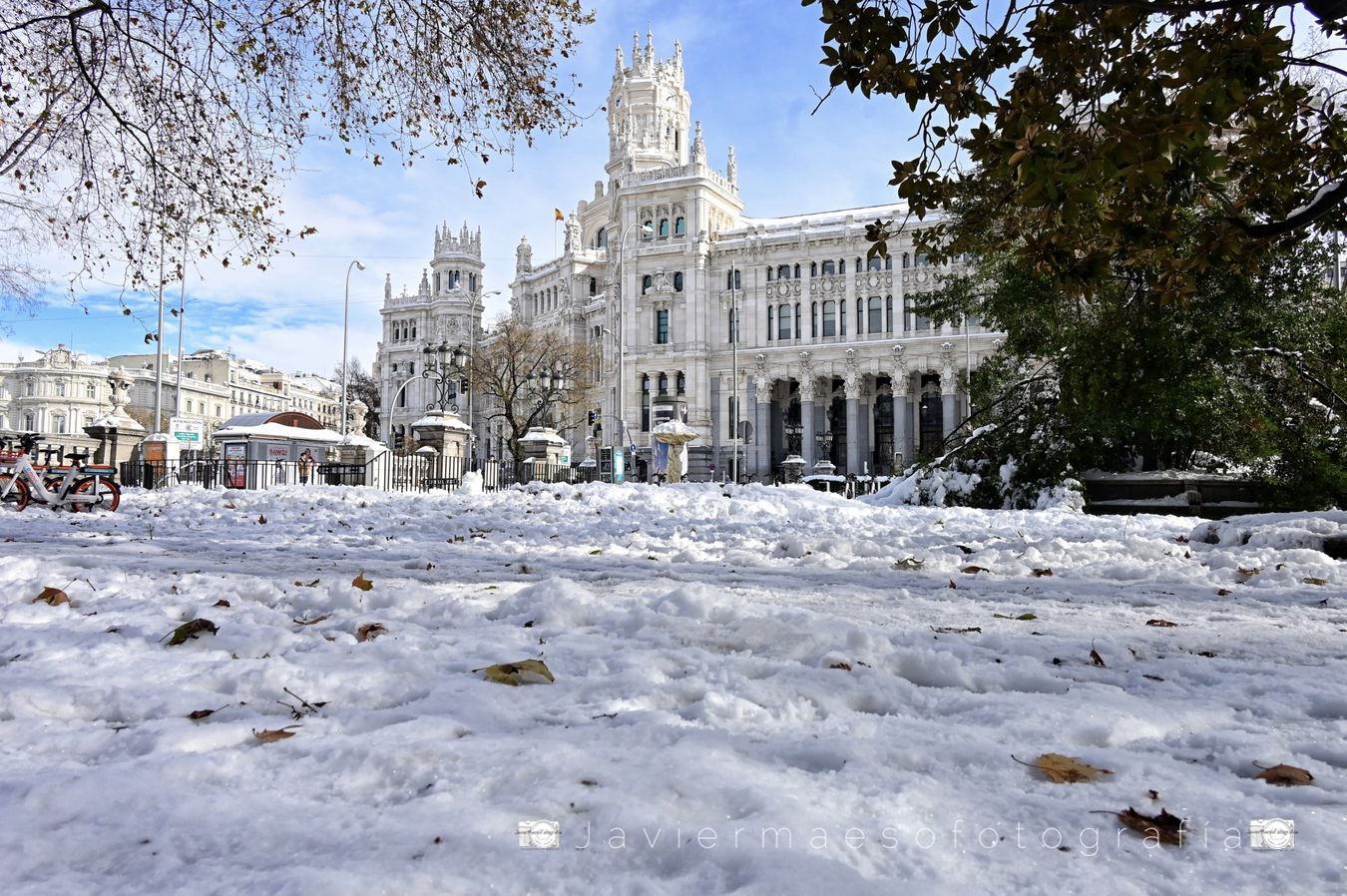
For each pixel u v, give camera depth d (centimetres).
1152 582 680
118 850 162
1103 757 225
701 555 856
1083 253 831
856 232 6744
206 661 338
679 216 7394
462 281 11481
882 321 6738
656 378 7306
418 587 510
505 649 359
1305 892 152
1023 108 630
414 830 167
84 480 1566
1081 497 1889
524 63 1165
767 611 432
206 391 13275
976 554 846
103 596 505
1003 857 164
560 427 8125
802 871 148
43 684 290
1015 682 322
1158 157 531
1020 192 766
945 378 6475
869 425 6912
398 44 1139
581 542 1038
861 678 306
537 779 200
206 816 175
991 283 2430
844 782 201
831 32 670
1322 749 235
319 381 19562
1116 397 1703
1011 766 218
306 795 194
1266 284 1745
